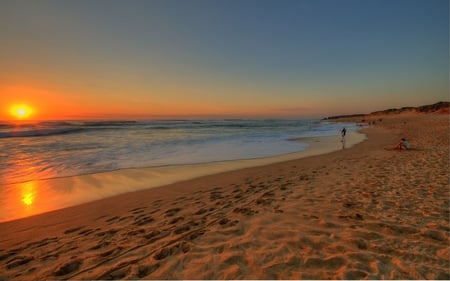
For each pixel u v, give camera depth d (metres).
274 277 2.55
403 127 34.66
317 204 4.66
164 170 8.99
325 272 2.59
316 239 3.29
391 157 10.05
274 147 15.78
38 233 4.10
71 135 22.20
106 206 5.39
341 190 5.54
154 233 3.81
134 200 5.77
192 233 3.65
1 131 23.09
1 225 4.45
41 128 28.75
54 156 11.63
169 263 2.89
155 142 17.64
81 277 2.73
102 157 11.51
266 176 7.81
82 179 7.73
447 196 4.84
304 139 21.14
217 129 36.38
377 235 3.34
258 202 4.95
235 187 6.57
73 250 3.41
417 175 6.61
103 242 3.61
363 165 8.58
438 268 2.57
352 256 2.86
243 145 16.69
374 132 29.00
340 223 3.76
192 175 8.26
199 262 2.88
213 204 5.14
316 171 8.06
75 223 4.50
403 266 2.63
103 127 35.19
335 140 20.17
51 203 5.65
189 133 27.36
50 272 2.88
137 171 8.82
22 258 3.25
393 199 4.79
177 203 5.40
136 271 2.78
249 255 2.98
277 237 3.40
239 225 3.85
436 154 9.94
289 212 4.31
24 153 12.35
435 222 3.67
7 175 8.16
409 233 3.36
